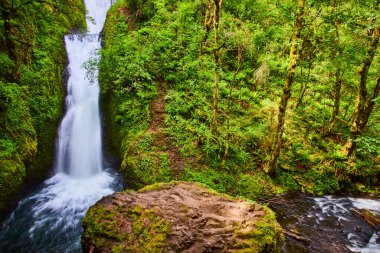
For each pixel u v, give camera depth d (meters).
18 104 10.28
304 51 13.75
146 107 11.61
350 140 10.91
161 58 13.03
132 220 6.83
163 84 12.70
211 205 7.48
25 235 8.34
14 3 11.59
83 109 13.05
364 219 9.12
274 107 12.88
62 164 11.67
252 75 14.51
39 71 11.95
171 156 10.41
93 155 12.41
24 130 10.08
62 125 12.09
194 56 13.04
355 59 10.06
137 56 12.62
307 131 12.41
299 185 10.54
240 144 11.09
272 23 16.03
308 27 10.35
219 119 11.73
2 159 8.89
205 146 10.66
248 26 14.39
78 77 13.90
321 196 10.32
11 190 8.88
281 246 7.52
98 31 18.44
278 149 10.05
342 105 14.02
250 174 10.45
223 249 6.11
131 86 11.98
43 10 14.28
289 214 9.13
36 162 10.45
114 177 11.32
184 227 6.51
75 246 8.08
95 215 7.05
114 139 11.99
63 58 13.72
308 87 14.59
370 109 10.88
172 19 14.48
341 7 11.44
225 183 9.95
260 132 11.32
